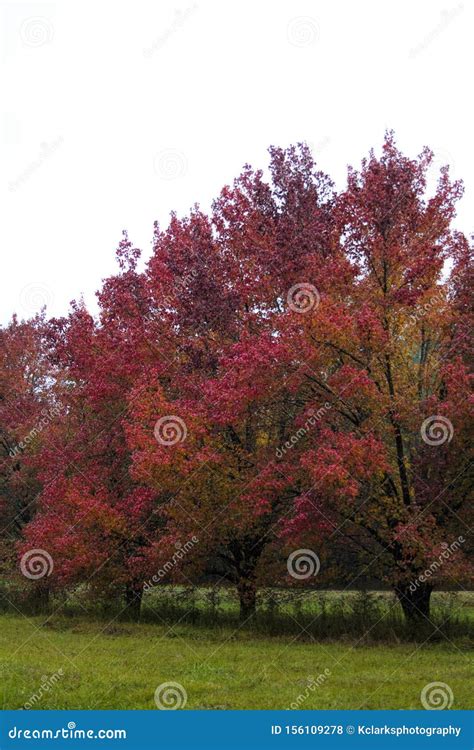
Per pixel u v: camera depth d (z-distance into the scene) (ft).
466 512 77.20
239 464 83.25
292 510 83.71
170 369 93.76
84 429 108.47
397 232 80.69
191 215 96.84
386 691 48.26
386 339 74.59
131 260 101.45
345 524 82.43
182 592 97.09
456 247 82.58
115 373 98.02
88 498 93.50
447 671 55.57
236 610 102.17
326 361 78.02
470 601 92.53
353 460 69.87
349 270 80.94
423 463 74.43
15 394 138.00
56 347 105.50
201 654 65.62
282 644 73.41
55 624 95.35
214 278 92.07
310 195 91.61
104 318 101.55
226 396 76.69
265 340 76.79
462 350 77.36
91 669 55.83
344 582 86.74
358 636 76.64
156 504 95.45
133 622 95.25
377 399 74.33
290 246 86.58
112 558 98.02
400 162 81.61
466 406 69.92
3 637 81.82
